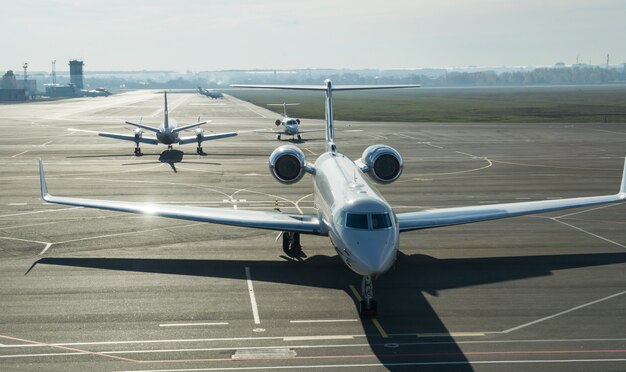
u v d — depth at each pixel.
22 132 88.38
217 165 54.41
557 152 64.06
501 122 108.75
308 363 16.27
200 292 21.78
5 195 39.44
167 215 25.41
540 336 18.06
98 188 42.12
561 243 28.55
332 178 24.97
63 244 27.92
